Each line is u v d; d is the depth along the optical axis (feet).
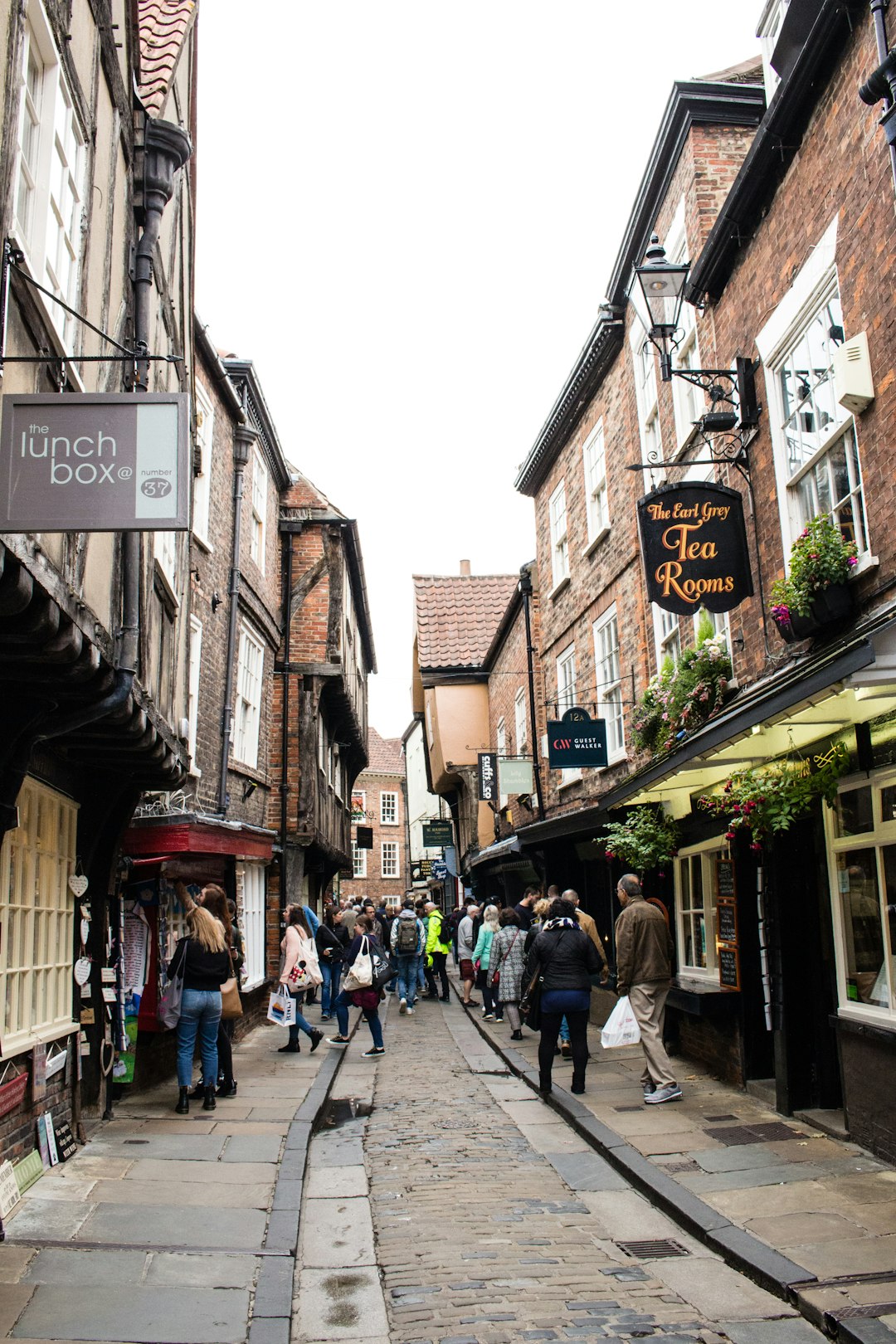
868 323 21.12
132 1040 28.19
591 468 48.88
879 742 20.65
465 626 89.35
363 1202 20.12
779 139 25.03
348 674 69.87
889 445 20.22
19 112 14.44
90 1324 13.58
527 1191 20.77
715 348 31.24
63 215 18.22
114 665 18.94
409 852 163.12
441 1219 18.88
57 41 17.02
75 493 14.56
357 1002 39.91
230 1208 18.80
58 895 22.76
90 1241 16.66
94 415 14.82
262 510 53.62
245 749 49.62
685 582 27.02
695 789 30.89
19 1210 18.11
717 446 29.68
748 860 28.43
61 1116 22.45
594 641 47.70
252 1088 31.22
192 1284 15.10
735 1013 28.66
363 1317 14.48
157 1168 21.35
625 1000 28.09
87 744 22.16
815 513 24.72
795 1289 14.39
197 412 39.73
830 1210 17.70
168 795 33.19
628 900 29.50
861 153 21.42
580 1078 29.37
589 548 47.85
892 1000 20.44
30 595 13.11
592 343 44.91
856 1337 12.66
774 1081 27.32
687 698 30.94
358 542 67.15
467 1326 13.93
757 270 27.63
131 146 23.93
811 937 25.48
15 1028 19.66
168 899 31.86
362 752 88.89
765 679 26.86
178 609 30.78
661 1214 18.97
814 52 22.71
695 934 33.55
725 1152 21.83
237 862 43.27
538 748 60.80
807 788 22.67
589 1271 16.01
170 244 28.96
